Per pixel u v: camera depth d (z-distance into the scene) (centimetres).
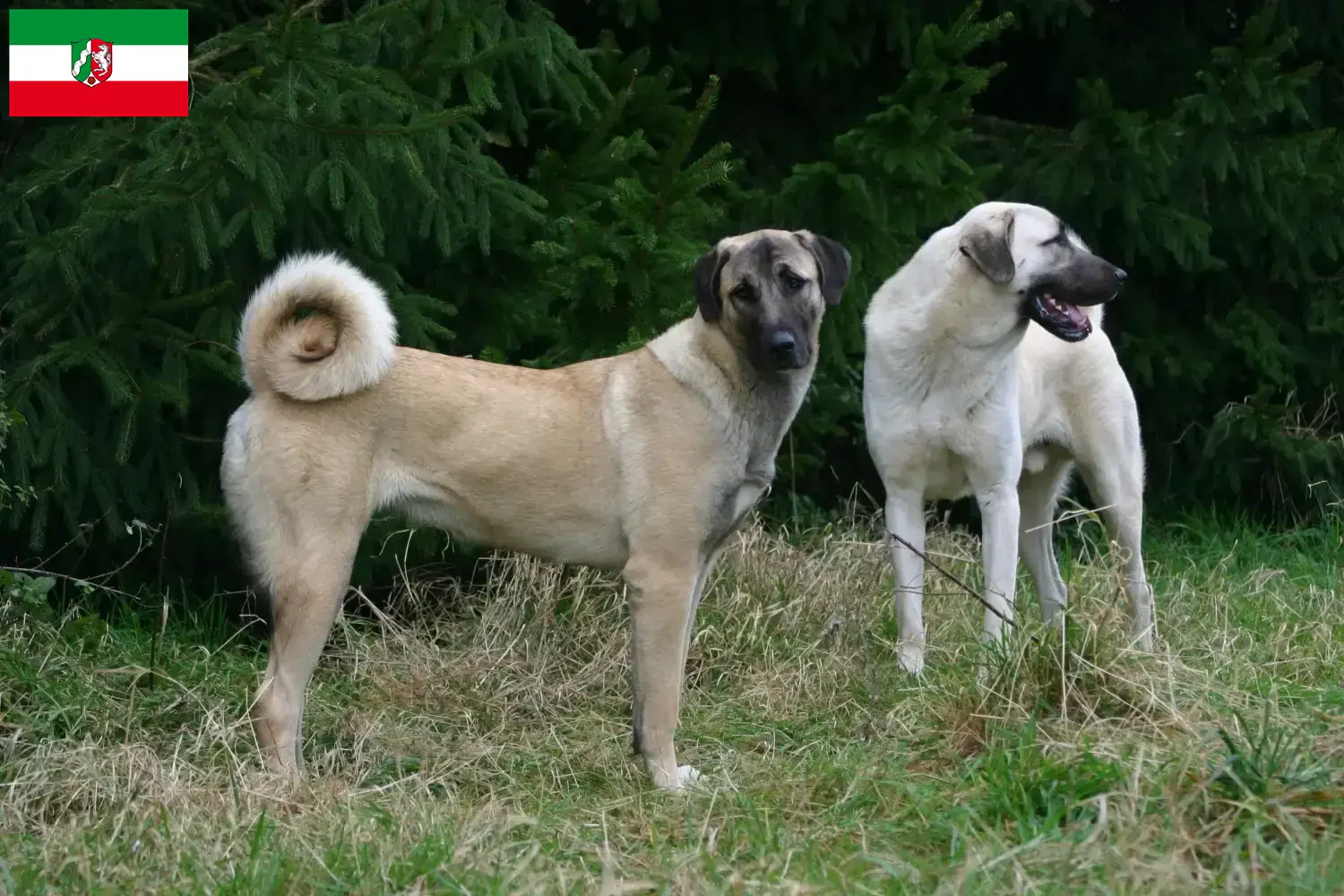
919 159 856
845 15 927
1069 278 648
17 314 678
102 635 670
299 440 538
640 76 842
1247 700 558
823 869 420
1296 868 387
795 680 666
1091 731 521
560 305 788
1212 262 1018
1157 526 1067
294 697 539
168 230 649
